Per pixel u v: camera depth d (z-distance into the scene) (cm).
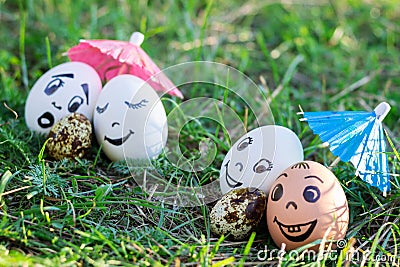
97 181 52
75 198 49
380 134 48
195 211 50
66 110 53
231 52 73
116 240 45
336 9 81
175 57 71
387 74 71
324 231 45
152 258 45
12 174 50
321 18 80
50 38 71
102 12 77
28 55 69
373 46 76
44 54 67
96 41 54
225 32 77
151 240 46
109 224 48
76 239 45
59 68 54
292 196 45
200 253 44
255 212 47
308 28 78
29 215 46
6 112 57
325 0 81
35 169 49
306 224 44
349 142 47
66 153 51
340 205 45
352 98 65
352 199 51
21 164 51
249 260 46
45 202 48
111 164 53
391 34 77
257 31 78
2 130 53
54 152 51
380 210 50
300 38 74
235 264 45
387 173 48
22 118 57
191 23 75
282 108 62
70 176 51
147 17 73
